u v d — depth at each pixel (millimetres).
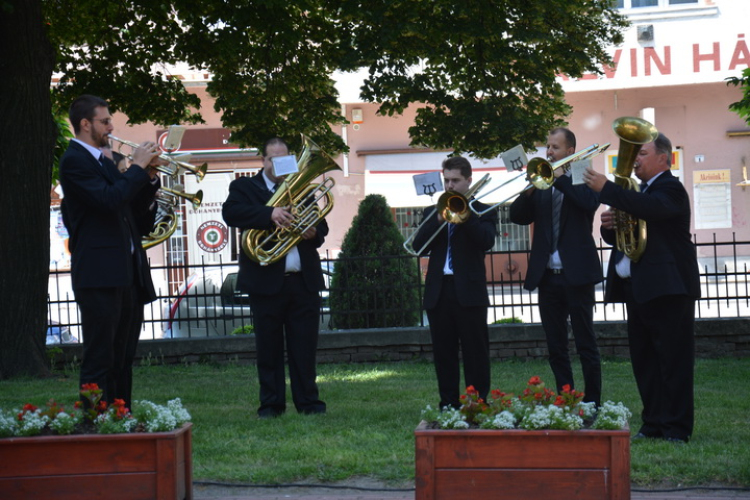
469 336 11461
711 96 42250
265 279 12203
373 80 21719
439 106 22094
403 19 20125
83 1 22203
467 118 21312
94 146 9992
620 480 6719
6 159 17375
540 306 11594
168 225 11938
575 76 22625
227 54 21531
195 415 12516
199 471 9164
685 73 41438
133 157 9836
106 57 22859
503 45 21031
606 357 18891
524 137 21422
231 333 21297
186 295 19688
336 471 9125
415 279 19969
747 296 19016
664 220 10117
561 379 11500
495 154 22031
